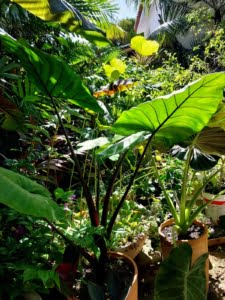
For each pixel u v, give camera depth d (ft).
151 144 3.73
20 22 5.54
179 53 15.94
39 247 2.92
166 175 5.86
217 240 5.53
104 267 3.33
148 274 4.57
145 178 5.74
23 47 2.75
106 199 3.55
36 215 2.18
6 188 2.17
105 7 6.16
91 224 3.41
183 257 3.36
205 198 5.89
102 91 4.84
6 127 4.23
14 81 5.05
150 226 5.01
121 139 3.31
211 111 2.87
